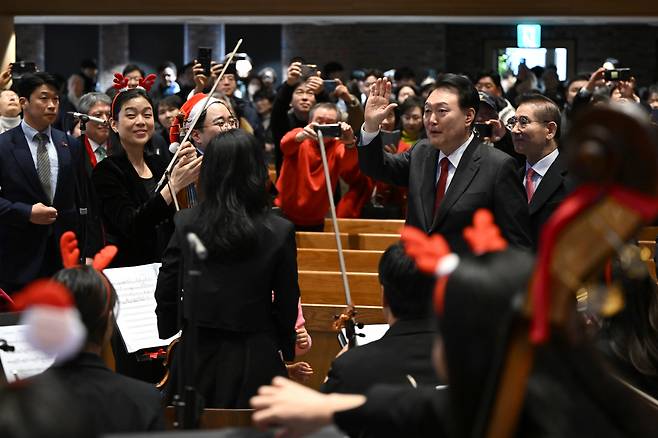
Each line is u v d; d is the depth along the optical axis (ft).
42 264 24.54
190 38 82.17
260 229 15.39
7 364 14.33
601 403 6.03
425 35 81.25
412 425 7.16
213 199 15.37
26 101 24.84
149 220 20.17
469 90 20.01
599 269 5.48
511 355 5.60
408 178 21.11
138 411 10.94
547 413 5.80
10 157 24.68
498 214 19.58
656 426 6.91
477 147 20.04
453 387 6.05
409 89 45.93
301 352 18.07
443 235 19.71
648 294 13.62
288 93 32.94
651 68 81.76
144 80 24.84
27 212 23.93
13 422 4.86
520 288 5.99
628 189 5.10
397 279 11.86
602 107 5.03
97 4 37.27
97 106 30.78
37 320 5.39
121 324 18.95
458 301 6.04
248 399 15.11
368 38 81.66
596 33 81.92
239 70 29.30
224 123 21.53
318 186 29.89
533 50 82.69
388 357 11.70
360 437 8.96
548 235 5.28
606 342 13.85
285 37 82.07
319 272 25.48
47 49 84.02
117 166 21.44
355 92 52.75
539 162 22.29
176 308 16.28
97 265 11.33
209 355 15.26
